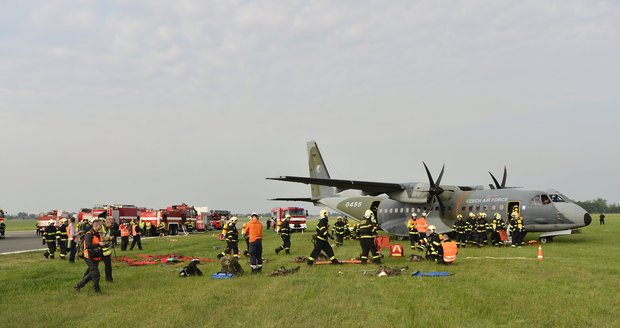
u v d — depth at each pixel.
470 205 29.30
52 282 14.43
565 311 9.65
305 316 9.41
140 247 27.34
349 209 38.41
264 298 11.21
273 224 55.12
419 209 31.72
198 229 57.78
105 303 10.97
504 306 10.14
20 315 9.78
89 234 12.37
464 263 17.50
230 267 15.22
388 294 11.55
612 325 8.55
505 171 32.59
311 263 17.14
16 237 46.81
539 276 14.18
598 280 13.39
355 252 22.27
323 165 42.50
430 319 9.10
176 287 13.05
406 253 22.89
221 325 8.81
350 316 9.41
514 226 25.58
